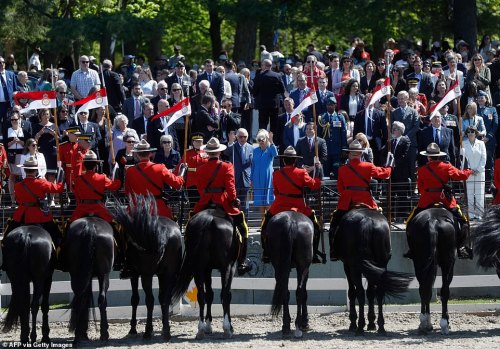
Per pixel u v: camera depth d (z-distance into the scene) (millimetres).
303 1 61406
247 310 35812
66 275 37812
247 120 47406
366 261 29766
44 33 61188
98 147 41188
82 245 29031
